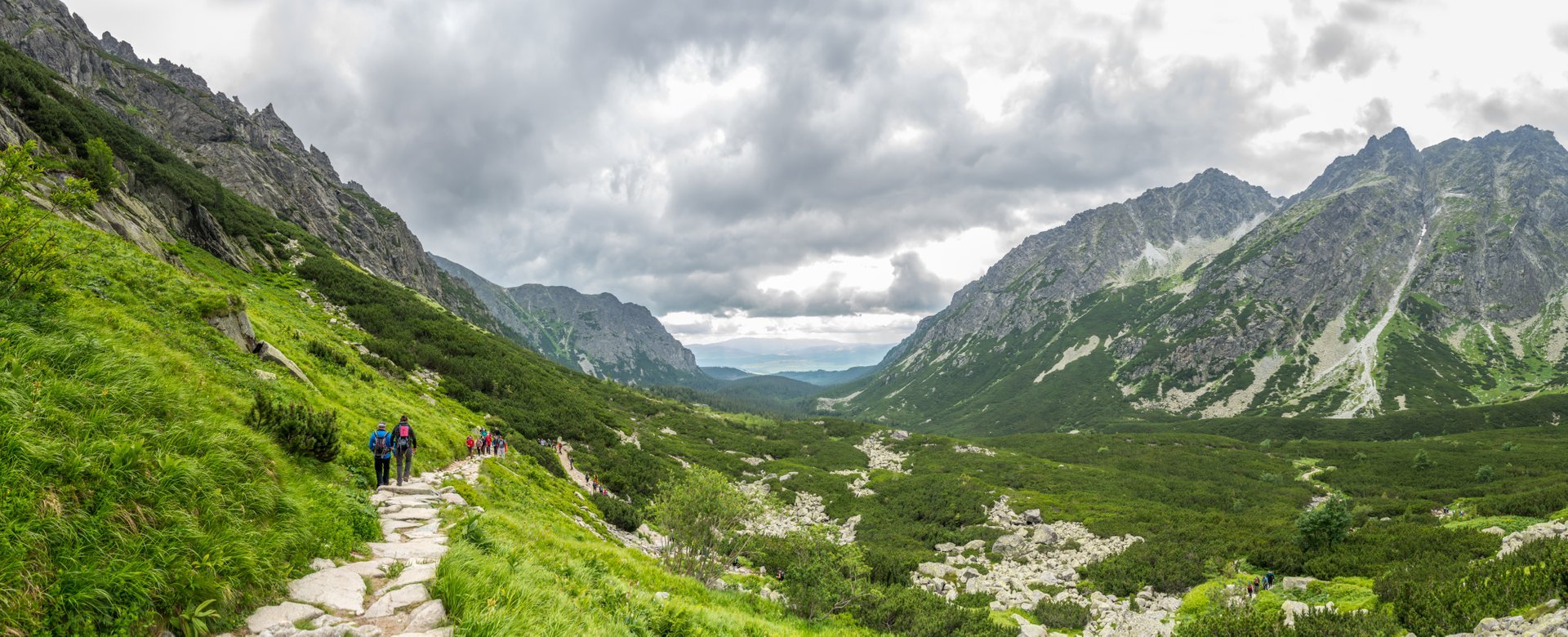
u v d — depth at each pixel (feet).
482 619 27.27
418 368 227.61
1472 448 351.25
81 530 21.13
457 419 156.25
